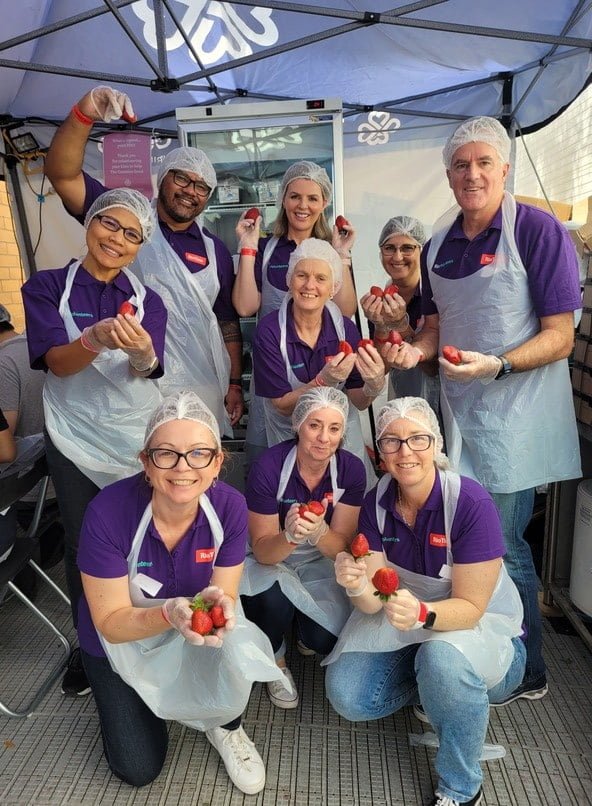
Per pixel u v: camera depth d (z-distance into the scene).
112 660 1.27
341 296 2.06
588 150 4.11
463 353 1.41
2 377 2.07
